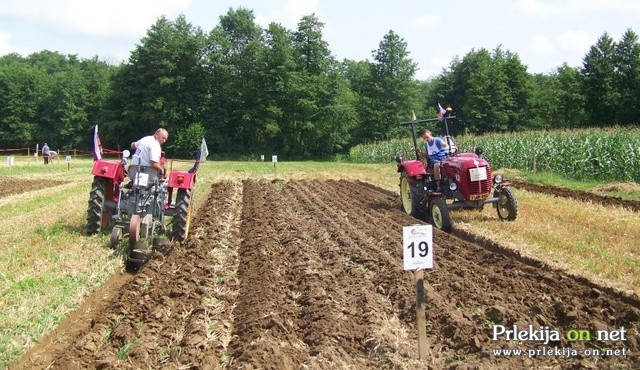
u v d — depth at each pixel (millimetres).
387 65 58812
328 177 23672
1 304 6062
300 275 7562
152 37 53312
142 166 8891
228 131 55250
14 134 60188
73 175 25328
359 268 7953
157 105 51344
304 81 54000
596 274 7246
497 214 11617
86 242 9016
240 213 13375
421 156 11922
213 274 7691
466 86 62406
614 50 48219
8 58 88625
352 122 55312
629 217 11156
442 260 8117
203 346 5250
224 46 56031
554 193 15484
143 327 5633
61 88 60094
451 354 5211
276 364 4820
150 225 8539
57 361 4820
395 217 12086
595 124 48406
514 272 7375
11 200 15672
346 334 5543
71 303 6254
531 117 57656
